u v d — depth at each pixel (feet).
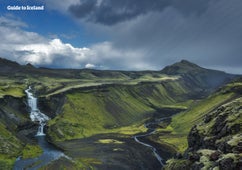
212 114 517.14
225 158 280.31
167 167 440.04
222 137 405.59
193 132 504.84
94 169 623.36
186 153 474.08
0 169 570.87
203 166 310.86
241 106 460.14
